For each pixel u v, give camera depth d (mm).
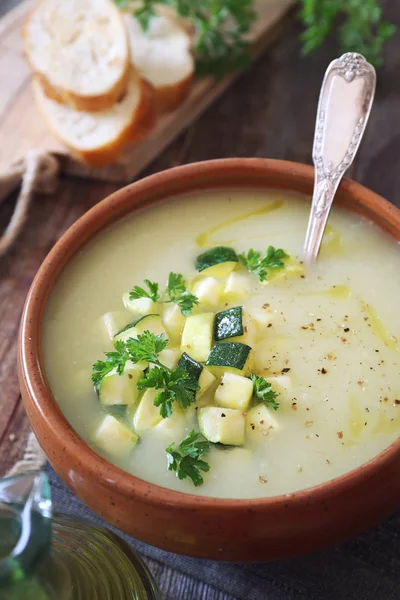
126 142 688
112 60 690
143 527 435
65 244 513
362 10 726
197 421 468
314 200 520
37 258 653
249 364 485
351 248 532
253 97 742
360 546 496
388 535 498
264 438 462
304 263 528
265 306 510
